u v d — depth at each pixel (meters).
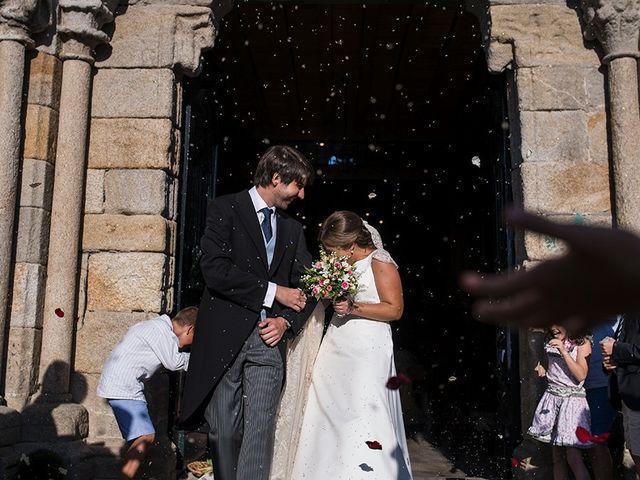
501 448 6.36
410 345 12.69
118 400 4.60
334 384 4.00
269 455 3.72
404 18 8.14
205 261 3.76
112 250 5.57
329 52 9.26
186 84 6.19
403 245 13.71
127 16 5.86
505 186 6.05
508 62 5.89
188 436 6.82
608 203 5.55
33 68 5.52
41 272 5.40
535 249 5.24
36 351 5.33
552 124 5.64
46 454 4.86
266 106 11.41
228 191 12.41
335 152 12.70
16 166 5.32
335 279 3.90
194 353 3.75
